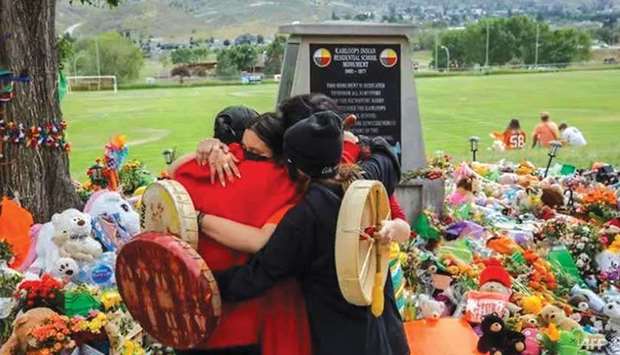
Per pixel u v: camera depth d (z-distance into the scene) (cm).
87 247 657
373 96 823
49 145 796
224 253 381
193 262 360
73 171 1534
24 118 783
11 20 773
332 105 409
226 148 391
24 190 786
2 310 572
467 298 659
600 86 4578
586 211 924
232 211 377
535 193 975
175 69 7219
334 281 381
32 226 707
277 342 386
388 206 394
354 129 824
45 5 787
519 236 818
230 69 7031
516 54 8194
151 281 372
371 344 386
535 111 3234
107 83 5609
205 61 8594
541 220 923
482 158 1507
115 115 3191
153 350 566
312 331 384
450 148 2042
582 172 1137
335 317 382
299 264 378
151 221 383
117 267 382
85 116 3159
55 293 575
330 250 378
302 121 382
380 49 818
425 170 836
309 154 375
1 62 780
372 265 385
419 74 6297
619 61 8138
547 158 1518
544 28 8300
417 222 816
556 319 632
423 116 3041
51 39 798
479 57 8244
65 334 534
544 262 758
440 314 651
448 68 7281
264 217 379
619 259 784
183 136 2444
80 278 647
